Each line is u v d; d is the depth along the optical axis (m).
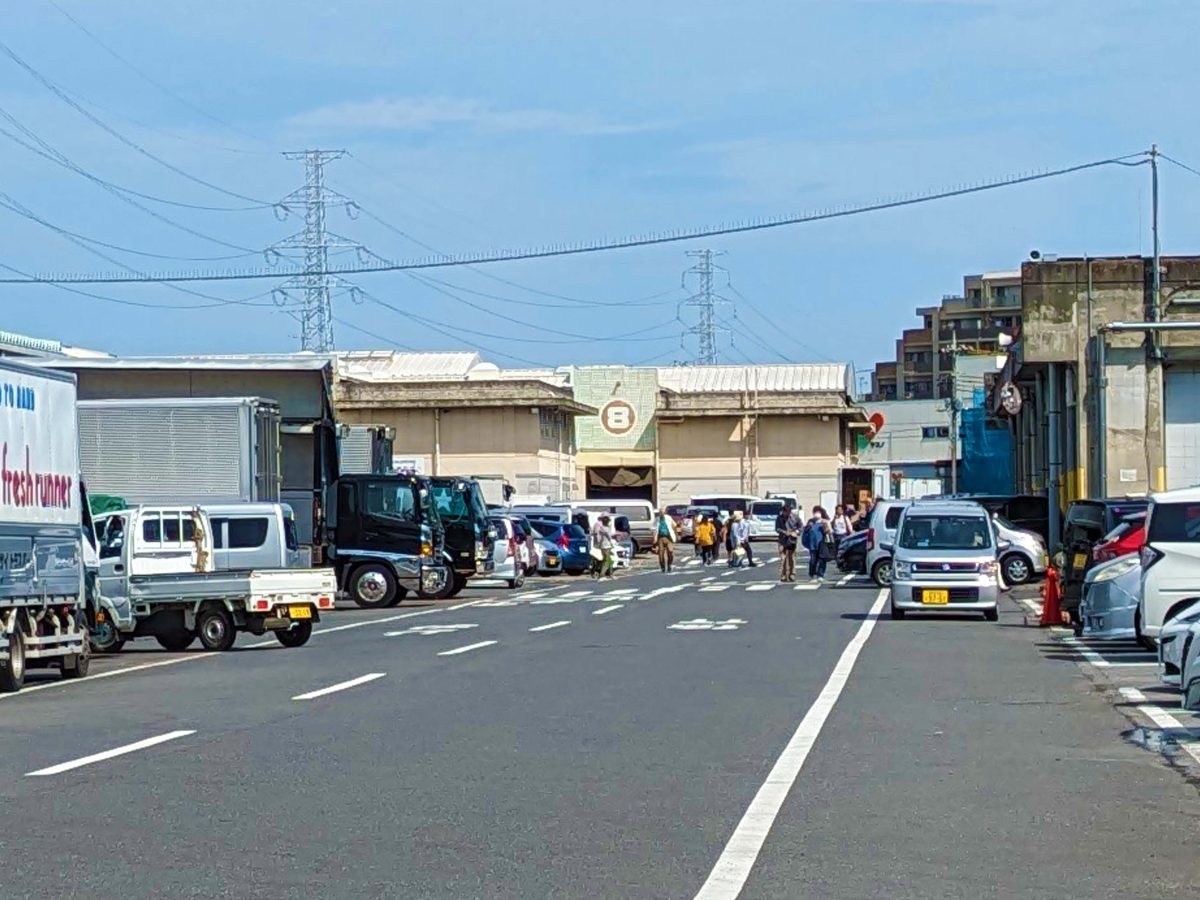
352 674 23.42
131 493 41.50
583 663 24.73
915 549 35.16
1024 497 54.91
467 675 22.98
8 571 22.23
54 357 48.75
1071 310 50.38
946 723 17.34
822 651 26.81
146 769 14.19
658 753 15.04
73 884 9.62
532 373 109.50
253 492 41.50
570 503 83.00
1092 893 9.48
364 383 93.69
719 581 55.53
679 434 108.00
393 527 44.78
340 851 10.58
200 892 9.41
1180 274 49.47
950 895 9.38
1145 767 14.36
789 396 106.19
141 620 29.41
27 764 14.63
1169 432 49.00
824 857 10.42
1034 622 34.16
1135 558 26.42
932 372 160.12
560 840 10.95
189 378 48.16
